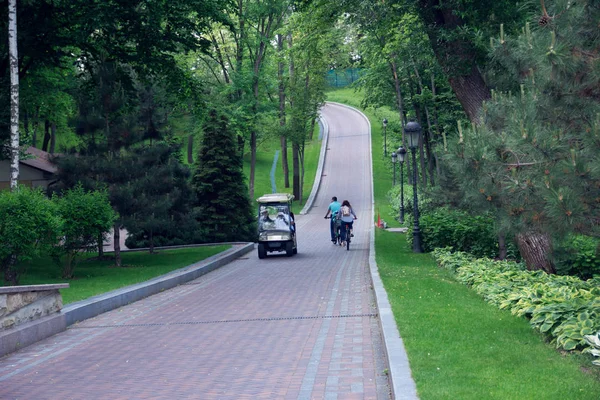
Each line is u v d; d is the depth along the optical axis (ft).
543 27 40.83
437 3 102.63
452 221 122.72
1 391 38.11
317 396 33.68
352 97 594.65
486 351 37.45
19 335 51.31
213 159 191.42
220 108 262.06
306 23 130.72
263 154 442.50
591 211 37.93
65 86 193.88
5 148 117.29
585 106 40.16
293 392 34.73
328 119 523.29
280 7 256.93
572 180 37.27
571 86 39.88
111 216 102.94
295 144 309.01
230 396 34.58
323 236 198.59
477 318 49.57
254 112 278.46
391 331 44.86
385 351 41.34
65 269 101.19
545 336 42.19
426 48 128.57
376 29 127.54
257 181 374.63
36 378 41.19
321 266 115.14
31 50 122.31
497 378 30.94
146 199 119.03
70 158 117.29
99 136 120.98
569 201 36.52
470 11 95.14
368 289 79.56
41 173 191.83
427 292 66.80
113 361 45.21
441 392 28.37
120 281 92.02
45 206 86.33
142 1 120.16
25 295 53.93
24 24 116.98
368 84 223.51
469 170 40.68
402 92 221.87
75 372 42.37
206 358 44.50
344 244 166.81
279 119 298.76
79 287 84.84
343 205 155.53
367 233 200.95
